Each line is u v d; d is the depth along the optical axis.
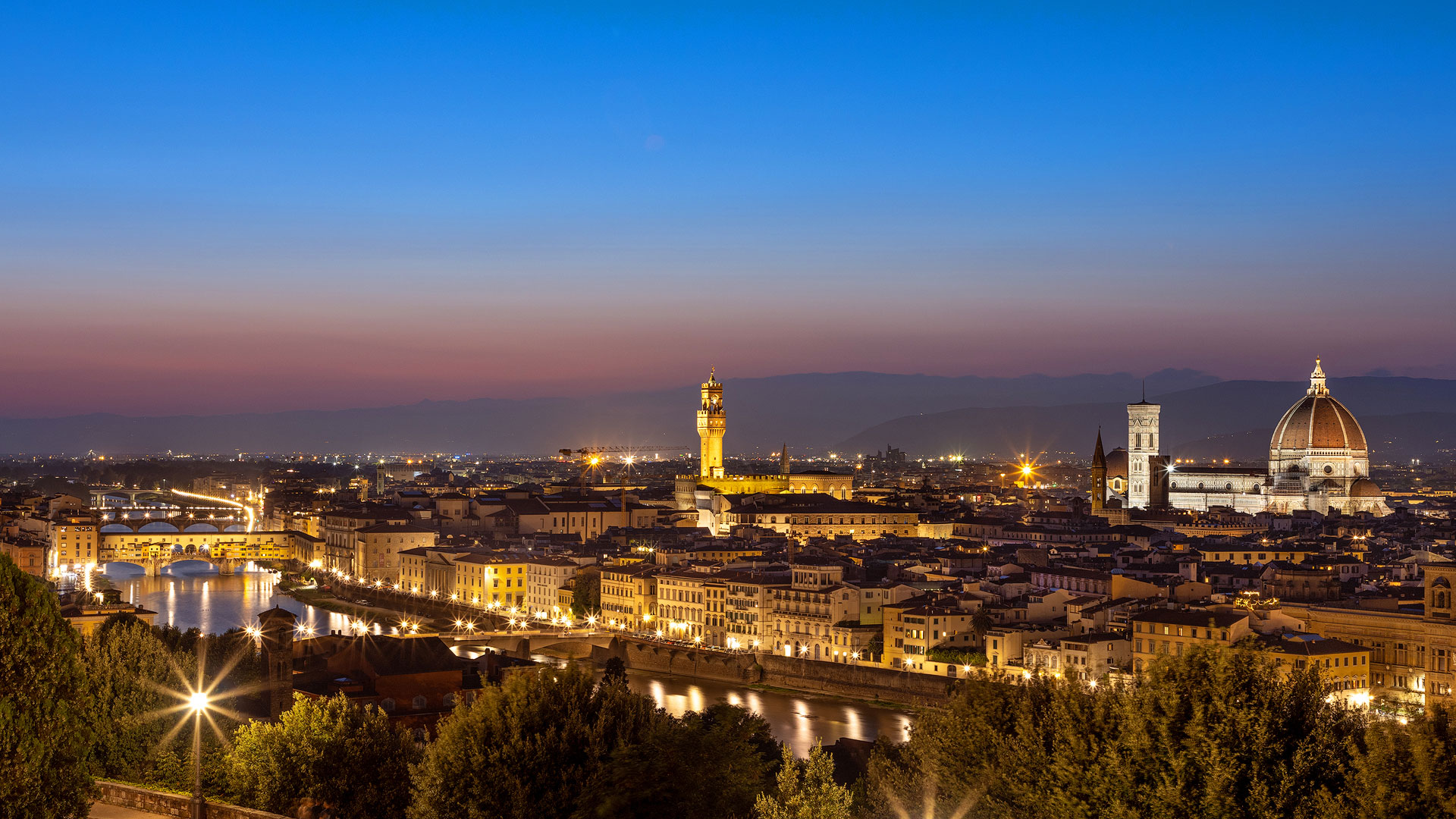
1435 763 158.12
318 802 198.62
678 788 170.88
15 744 164.38
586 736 184.88
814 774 194.38
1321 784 170.25
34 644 170.12
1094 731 187.00
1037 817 184.12
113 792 182.88
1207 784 171.75
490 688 194.38
